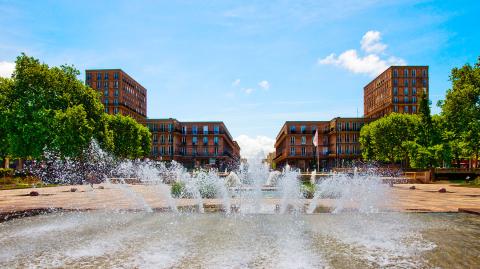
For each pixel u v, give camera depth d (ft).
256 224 33.73
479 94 113.70
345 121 321.32
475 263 20.51
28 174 132.98
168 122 336.90
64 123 124.98
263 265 20.10
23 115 123.44
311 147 341.82
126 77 347.15
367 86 410.31
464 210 42.68
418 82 330.13
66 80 141.08
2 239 27.43
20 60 132.36
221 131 352.08
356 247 24.41
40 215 41.14
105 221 36.22
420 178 130.62
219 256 21.94
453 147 145.89
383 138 212.84
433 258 21.58
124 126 207.82
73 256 22.27
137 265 20.21
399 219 37.17
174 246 24.68
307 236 28.04
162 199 61.05
